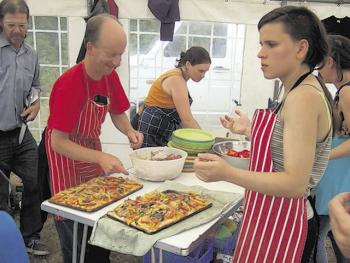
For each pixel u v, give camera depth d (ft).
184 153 6.42
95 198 5.19
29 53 8.45
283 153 3.83
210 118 12.12
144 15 10.87
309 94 3.63
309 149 3.60
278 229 4.35
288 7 3.82
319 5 10.85
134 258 8.82
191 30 11.34
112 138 11.78
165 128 8.14
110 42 5.16
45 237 9.59
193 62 7.82
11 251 3.57
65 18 11.11
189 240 4.25
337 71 5.84
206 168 3.92
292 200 4.27
